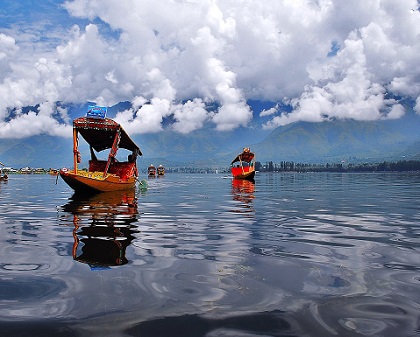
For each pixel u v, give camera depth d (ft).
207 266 20.15
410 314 13.65
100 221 37.86
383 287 16.62
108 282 17.21
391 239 28.02
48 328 12.44
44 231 31.60
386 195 75.51
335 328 12.54
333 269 19.63
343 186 117.80
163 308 14.12
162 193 84.38
